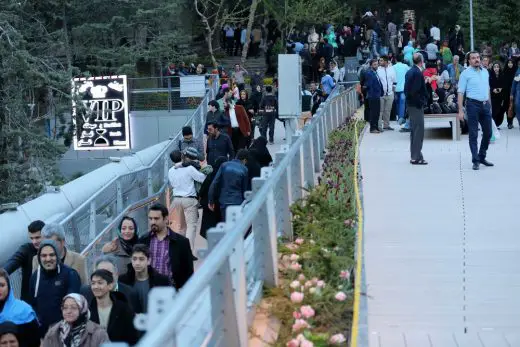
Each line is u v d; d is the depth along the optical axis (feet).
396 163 69.10
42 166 79.41
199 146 71.51
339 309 28.14
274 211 31.48
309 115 98.78
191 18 179.01
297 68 52.75
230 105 88.12
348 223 37.50
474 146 65.10
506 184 59.67
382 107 90.27
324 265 31.07
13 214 49.70
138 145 124.36
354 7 201.46
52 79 84.48
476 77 64.28
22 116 79.82
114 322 29.66
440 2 214.07
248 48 172.24
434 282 38.29
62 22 124.47
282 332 26.45
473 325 32.37
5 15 81.51
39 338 31.91
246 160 55.31
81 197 59.31
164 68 141.49
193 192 58.29
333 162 54.13
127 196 61.57
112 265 30.35
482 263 41.24
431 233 47.21
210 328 22.24
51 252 33.30
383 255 42.96
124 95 113.09
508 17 183.93
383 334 31.55
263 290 29.66
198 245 60.70
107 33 127.95
